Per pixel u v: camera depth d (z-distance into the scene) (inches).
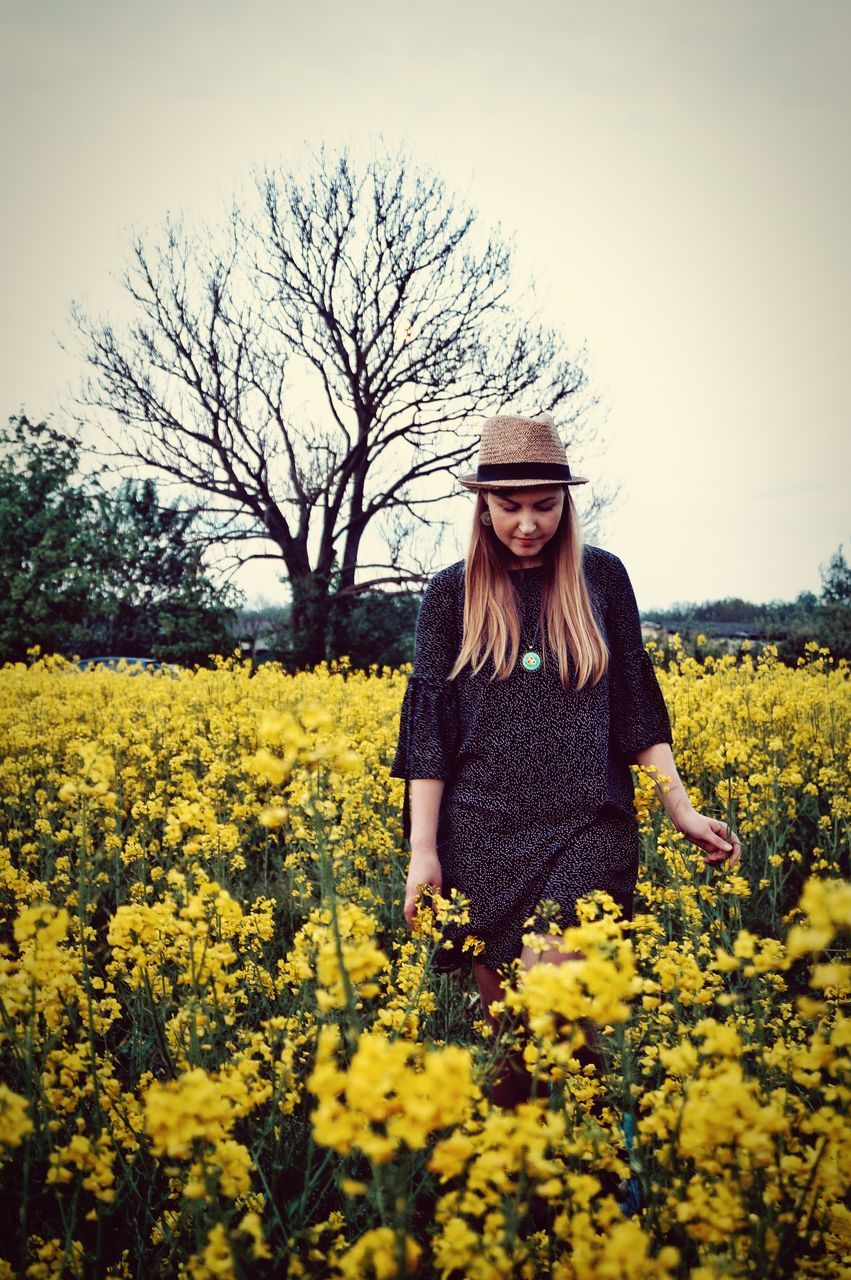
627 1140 71.7
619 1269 45.9
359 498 1186.6
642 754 95.0
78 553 1186.6
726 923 126.8
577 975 49.6
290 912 142.6
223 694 345.7
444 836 92.4
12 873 124.3
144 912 74.3
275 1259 69.7
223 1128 57.9
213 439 1163.3
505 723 90.4
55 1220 76.0
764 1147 48.9
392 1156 45.3
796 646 731.4
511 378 1124.5
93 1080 71.4
